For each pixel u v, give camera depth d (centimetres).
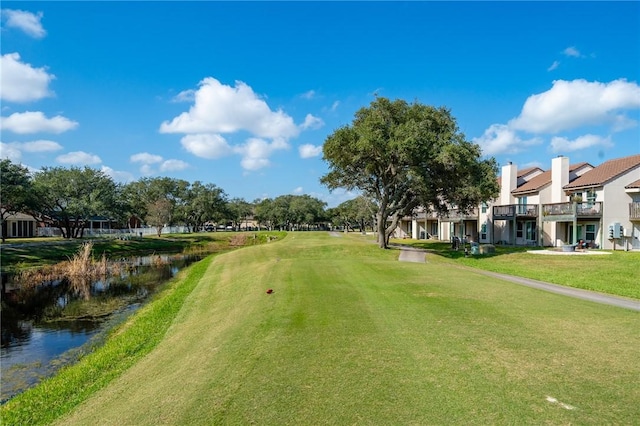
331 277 1567
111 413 619
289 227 12269
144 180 8975
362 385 565
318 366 648
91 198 5141
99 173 5425
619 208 3016
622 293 1256
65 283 2480
